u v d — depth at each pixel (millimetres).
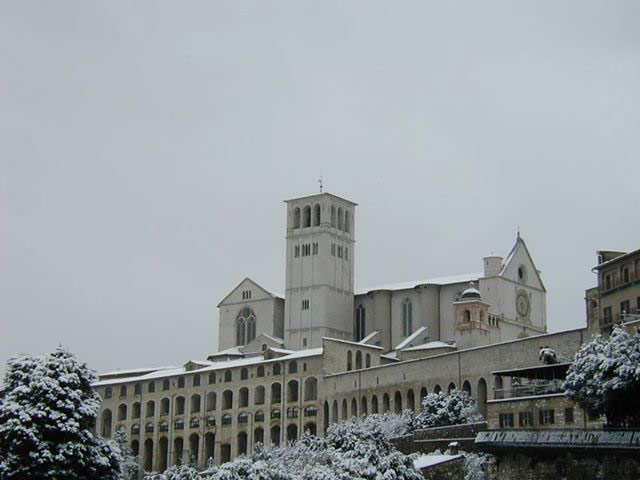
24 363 125625
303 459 157000
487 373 186125
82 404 124875
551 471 128375
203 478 142125
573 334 169625
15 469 118938
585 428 125562
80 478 122000
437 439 157625
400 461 127188
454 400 181875
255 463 133000
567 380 128500
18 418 120688
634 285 164625
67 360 126938
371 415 195875
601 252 178625
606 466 121688
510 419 144625
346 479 124125
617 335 126125
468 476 139125
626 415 123938
